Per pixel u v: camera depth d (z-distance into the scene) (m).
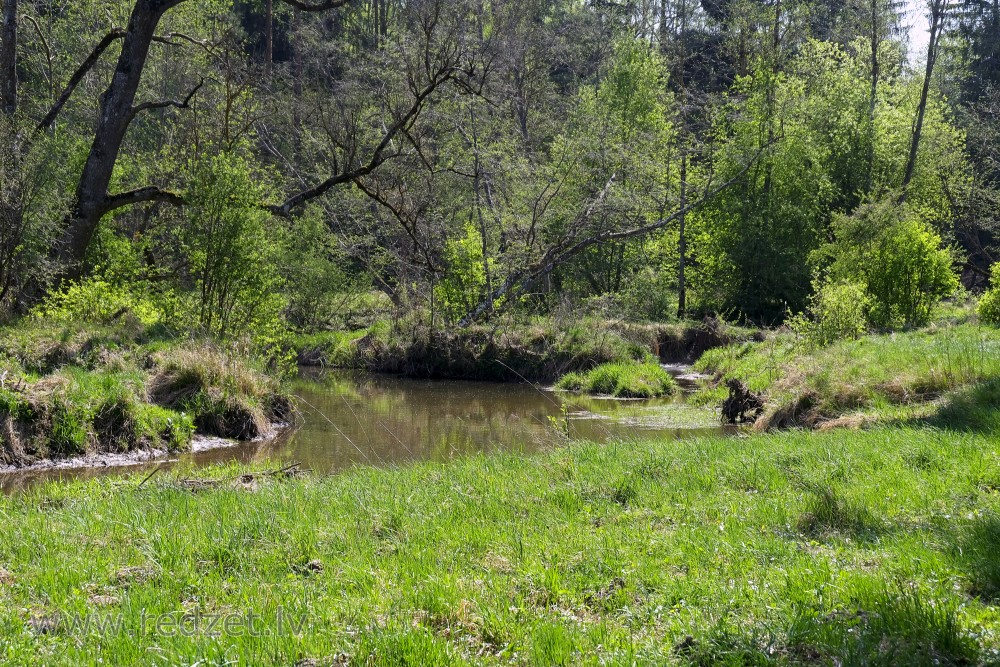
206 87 29.16
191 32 30.17
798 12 42.00
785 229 39.47
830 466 8.59
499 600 5.07
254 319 19.06
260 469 10.93
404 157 27.58
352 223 33.88
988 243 49.22
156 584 5.54
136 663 4.23
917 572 5.36
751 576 5.39
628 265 39.34
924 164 43.09
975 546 5.72
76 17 31.31
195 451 13.70
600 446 11.09
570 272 39.28
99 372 14.27
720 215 40.16
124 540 6.57
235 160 19.50
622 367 23.91
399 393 22.22
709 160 42.97
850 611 4.68
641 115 41.34
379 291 35.41
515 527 6.84
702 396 20.28
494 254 29.72
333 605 4.99
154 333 17.03
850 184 41.88
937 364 13.93
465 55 24.09
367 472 10.16
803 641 4.38
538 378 25.31
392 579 5.51
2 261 18.31
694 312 40.25
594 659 4.27
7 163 18.55
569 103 42.12
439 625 4.82
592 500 7.86
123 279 21.16
